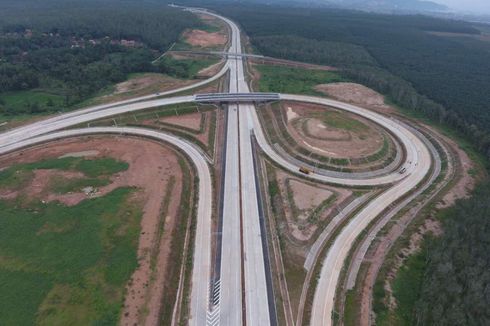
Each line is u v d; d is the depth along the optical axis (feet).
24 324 177.27
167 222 253.24
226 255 237.04
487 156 369.71
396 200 296.71
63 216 251.80
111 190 283.38
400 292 201.87
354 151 357.20
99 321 179.93
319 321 194.90
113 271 208.85
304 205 281.74
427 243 237.45
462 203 265.75
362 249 242.37
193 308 200.23
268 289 214.90
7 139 363.56
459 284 191.21
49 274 205.57
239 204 287.69
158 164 326.03
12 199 267.59
